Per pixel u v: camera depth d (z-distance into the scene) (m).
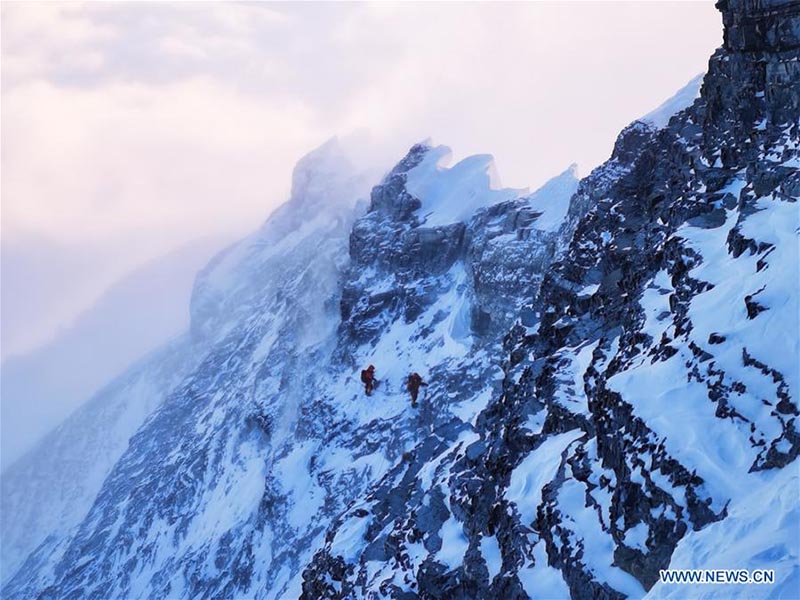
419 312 160.38
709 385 49.16
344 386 159.50
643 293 62.88
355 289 174.50
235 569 152.38
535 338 83.56
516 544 56.53
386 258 174.75
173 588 166.25
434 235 164.88
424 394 142.12
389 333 163.00
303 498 148.38
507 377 79.56
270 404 184.88
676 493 46.00
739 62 70.94
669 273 63.25
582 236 86.62
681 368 51.28
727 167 69.44
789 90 67.69
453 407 133.62
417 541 72.50
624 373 53.72
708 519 44.50
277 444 177.25
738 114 70.44
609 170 106.62
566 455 58.34
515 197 167.25
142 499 195.12
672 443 47.53
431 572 66.56
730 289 54.50
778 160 62.41
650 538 46.62
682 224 66.00
